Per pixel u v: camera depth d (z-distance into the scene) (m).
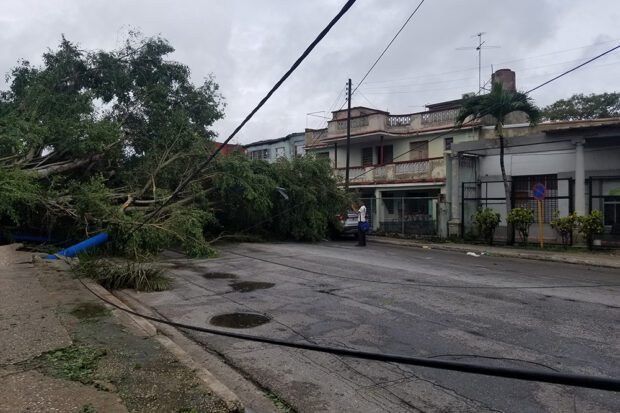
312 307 7.55
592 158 17.34
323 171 19.45
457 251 17.03
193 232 12.91
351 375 4.80
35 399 3.63
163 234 12.01
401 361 2.38
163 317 6.98
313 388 4.49
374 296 8.37
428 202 23.11
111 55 16.22
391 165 25.11
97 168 15.34
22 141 12.11
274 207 18.61
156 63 17.14
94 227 12.19
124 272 9.01
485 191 20.66
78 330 5.45
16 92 15.44
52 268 9.25
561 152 18.30
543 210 18.77
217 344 5.76
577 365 4.98
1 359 4.46
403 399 4.24
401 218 23.39
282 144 37.22
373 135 27.28
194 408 3.62
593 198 17.39
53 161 14.29
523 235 17.47
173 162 15.59
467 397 4.27
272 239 19.31
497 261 14.09
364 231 17.91
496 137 20.38
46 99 13.71
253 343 5.79
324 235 20.06
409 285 9.43
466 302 7.89
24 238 12.81
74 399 3.66
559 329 6.30
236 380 4.69
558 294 8.61
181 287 9.21
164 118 16.55
